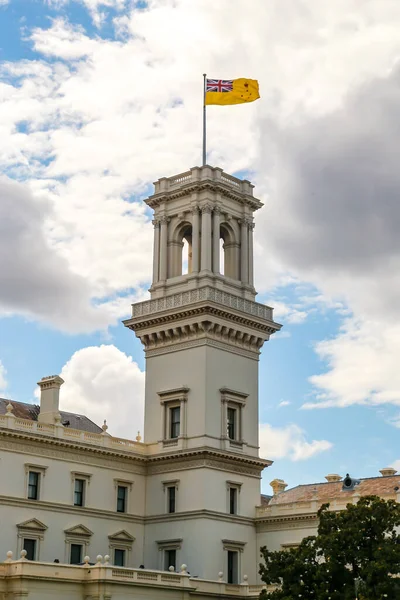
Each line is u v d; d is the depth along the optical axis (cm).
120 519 10519
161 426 10925
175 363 11031
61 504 9912
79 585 8888
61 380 10525
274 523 10769
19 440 9681
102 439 10525
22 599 8394
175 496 10619
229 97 11675
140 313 11356
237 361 11150
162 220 11612
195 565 10231
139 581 9138
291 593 8112
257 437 11156
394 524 8275
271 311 11519
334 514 8300
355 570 7975
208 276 10956
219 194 11388
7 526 9394
